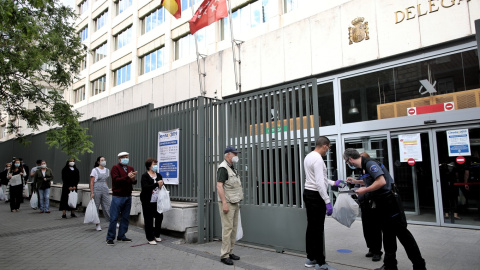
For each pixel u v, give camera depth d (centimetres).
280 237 538
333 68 892
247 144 604
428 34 743
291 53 984
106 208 760
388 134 805
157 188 620
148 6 2027
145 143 841
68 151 970
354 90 875
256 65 1070
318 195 444
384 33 808
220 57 1179
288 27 996
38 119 1031
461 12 702
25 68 918
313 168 443
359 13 853
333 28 899
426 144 751
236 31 1392
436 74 748
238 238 511
